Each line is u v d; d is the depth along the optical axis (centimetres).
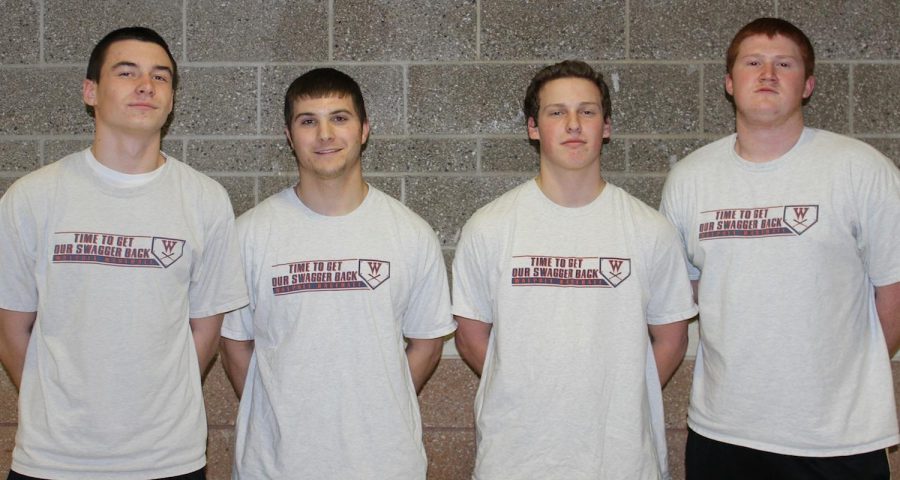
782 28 198
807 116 253
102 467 177
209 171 256
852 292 193
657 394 199
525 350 191
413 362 205
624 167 254
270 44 255
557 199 200
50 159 256
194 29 255
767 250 194
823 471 190
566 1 253
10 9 255
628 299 192
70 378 176
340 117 194
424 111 255
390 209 203
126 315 179
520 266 193
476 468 195
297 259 195
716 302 199
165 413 182
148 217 184
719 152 207
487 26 254
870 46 252
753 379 192
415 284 200
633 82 253
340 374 189
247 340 204
